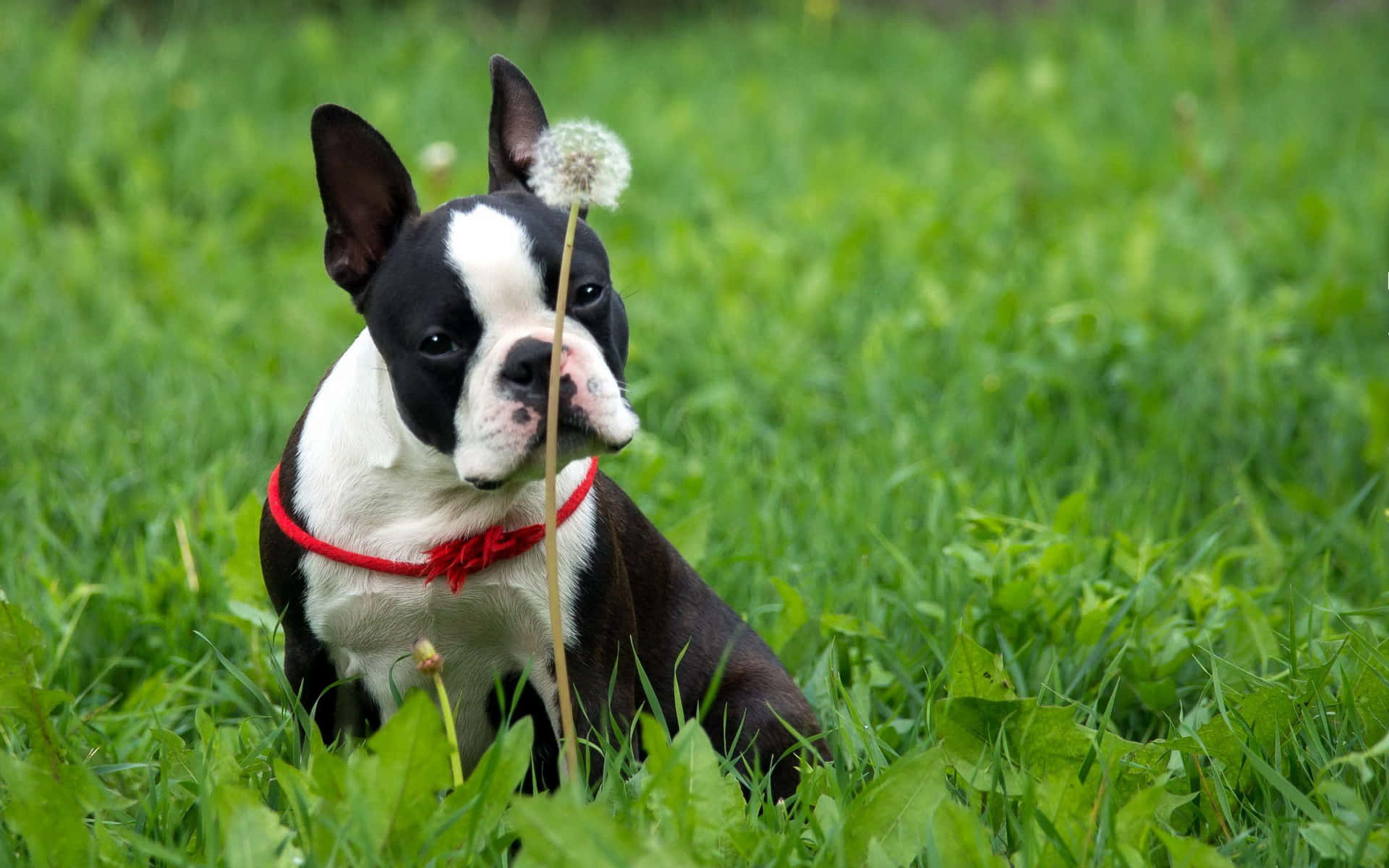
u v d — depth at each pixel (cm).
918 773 312
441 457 360
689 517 496
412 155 1142
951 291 841
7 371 718
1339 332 763
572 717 363
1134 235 809
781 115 1309
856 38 1678
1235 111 1264
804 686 441
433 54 1442
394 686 362
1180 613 476
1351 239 891
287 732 377
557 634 327
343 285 373
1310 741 354
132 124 1078
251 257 962
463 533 365
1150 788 322
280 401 691
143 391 706
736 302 809
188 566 501
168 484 585
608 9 1816
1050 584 475
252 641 453
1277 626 461
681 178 1104
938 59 1577
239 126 1076
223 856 311
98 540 552
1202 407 682
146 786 366
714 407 682
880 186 1019
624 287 839
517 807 279
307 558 373
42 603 474
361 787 300
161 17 1482
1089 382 698
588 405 333
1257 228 944
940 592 494
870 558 530
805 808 341
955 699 348
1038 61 1358
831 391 743
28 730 359
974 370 714
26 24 1222
